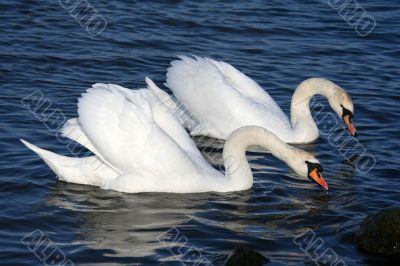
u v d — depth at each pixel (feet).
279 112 66.49
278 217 49.88
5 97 66.85
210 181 53.42
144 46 81.25
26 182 53.01
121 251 44.65
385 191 54.03
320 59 81.25
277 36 86.69
